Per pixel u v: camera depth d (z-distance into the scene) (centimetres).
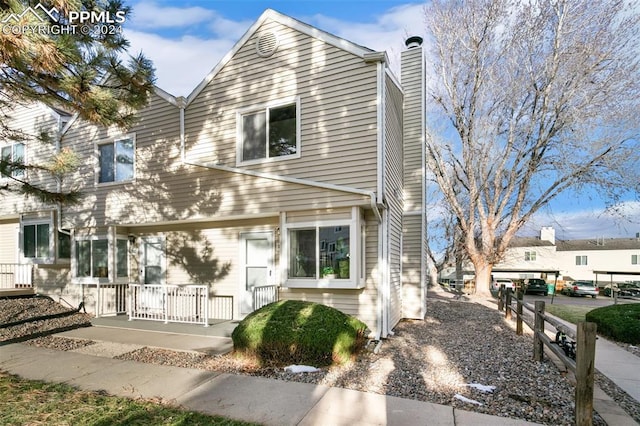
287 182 724
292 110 739
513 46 1574
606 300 2159
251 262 852
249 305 845
